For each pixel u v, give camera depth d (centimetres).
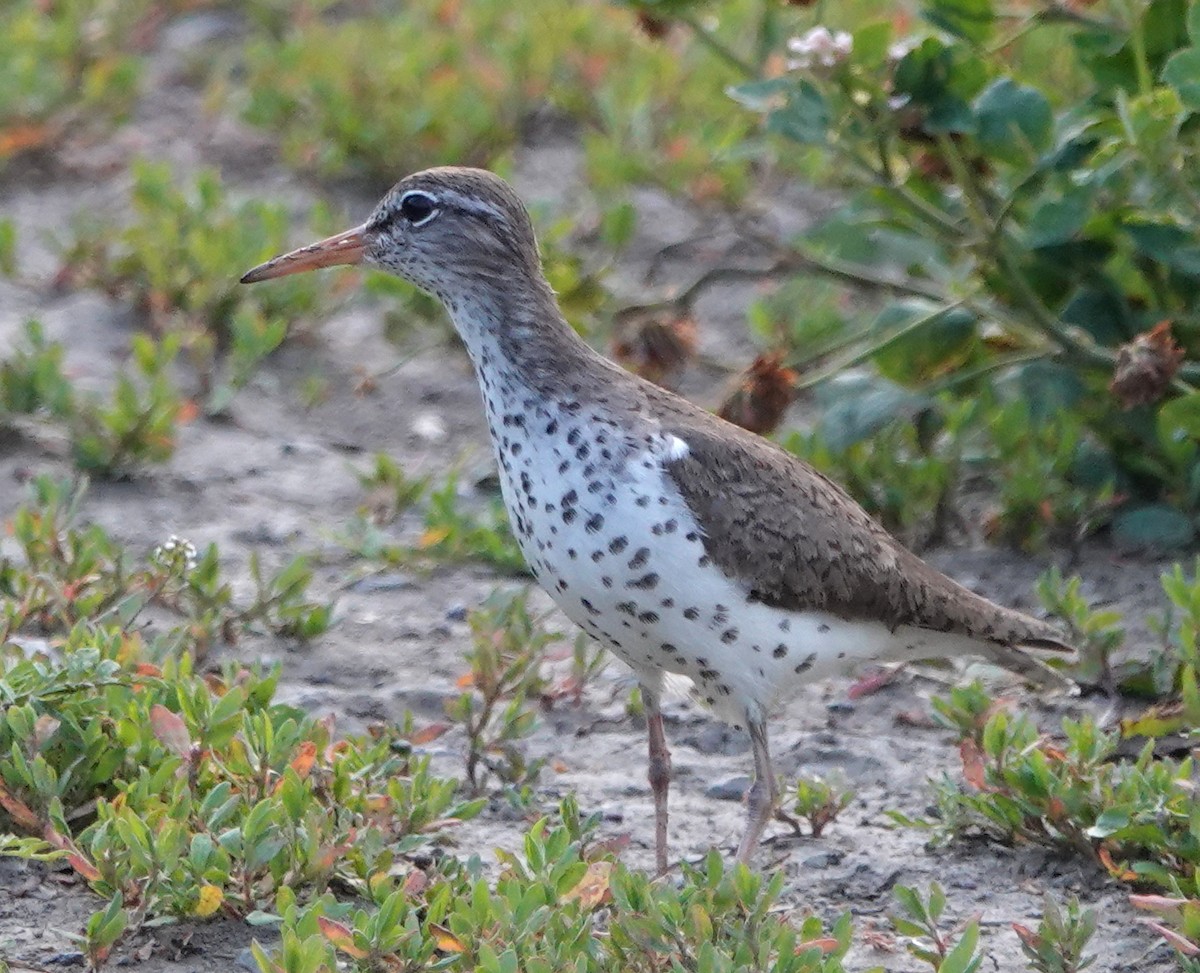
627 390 1057
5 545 1399
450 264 1113
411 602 1394
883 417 1439
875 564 1093
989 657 1177
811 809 1091
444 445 1652
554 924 870
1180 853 973
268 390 1722
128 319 1800
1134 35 1326
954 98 1342
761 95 1371
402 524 1512
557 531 1024
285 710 1069
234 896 941
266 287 1780
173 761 970
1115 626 1328
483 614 1248
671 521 1005
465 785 1144
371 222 1162
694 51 2177
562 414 1037
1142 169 1375
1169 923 962
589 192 2012
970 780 1055
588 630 1054
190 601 1319
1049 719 1226
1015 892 1022
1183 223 1409
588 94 2116
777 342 1686
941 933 980
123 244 1927
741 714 1061
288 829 951
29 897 954
